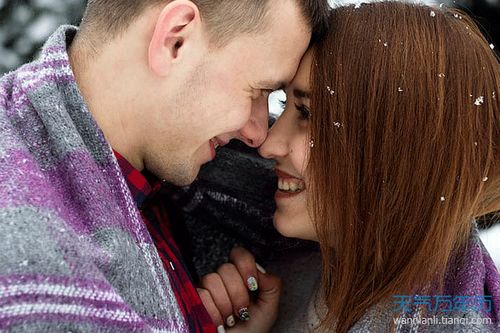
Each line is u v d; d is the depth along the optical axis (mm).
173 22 969
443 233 1025
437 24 1039
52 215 794
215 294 1169
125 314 799
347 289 1062
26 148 873
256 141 1107
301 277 1272
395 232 1037
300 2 1017
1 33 1749
